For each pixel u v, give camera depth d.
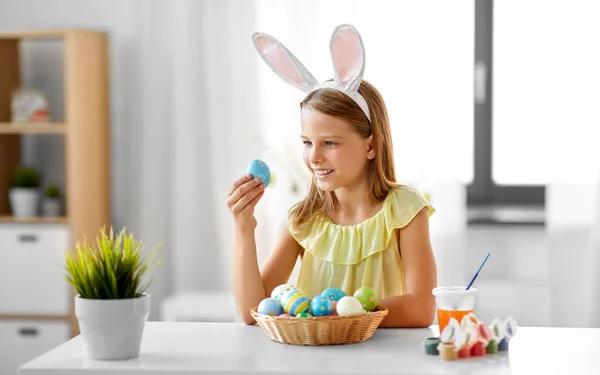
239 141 3.62
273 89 3.61
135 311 1.36
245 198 1.66
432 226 3.49
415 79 3.53
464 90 3.55
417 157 3.52
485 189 3.71
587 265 3.41
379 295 1.66
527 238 3.65
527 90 3.65
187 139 3.66
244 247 1.69
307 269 1.73
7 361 3.54
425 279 1.63
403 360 1.32
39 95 3.64
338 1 3.57
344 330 1.42
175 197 3.69
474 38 3.67
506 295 3.43
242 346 1.44
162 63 3.71
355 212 1.73
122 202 3.87
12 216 3.72
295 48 3.59
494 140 3.70
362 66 1.62
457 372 1.25
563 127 3.44
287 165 3.57
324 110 1.62
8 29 3.89
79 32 3.53
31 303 3.53
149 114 3.72
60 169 3.90
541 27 3.62
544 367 1.28
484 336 1.35
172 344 1.47
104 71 3.69
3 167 3.81
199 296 3.49
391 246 1.68
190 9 3.65
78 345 1.48
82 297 1.37
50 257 3.52
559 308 3.43
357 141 1.65
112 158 3.87
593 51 3.42
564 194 3.43
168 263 3.78
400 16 3.54
